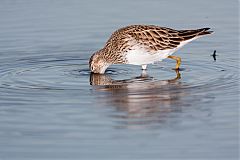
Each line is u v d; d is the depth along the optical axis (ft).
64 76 60.95
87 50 69.46
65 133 46.06
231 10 81.76
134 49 61.00
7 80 59.26
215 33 73.82
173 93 54.54
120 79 59.82
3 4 86.17
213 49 69.00
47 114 49.85
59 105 51.85
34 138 45.29
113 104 51.96
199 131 46.09
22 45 70.85
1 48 69.87
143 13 80.64
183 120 48.39
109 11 82.02
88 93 54.95
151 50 61.05
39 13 81.87
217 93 54.19
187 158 41.78
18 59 66.54
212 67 62.75
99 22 77.82
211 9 82.38
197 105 51.42
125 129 46.73
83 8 83.87
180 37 61.36
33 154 42.86
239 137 44.80
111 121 48.29
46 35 74.08
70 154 42.73
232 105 51.16
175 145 43.80
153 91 55.21
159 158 41.86
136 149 43.29
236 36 72.79
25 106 51.75
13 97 53.98
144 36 60.95
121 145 43.96
